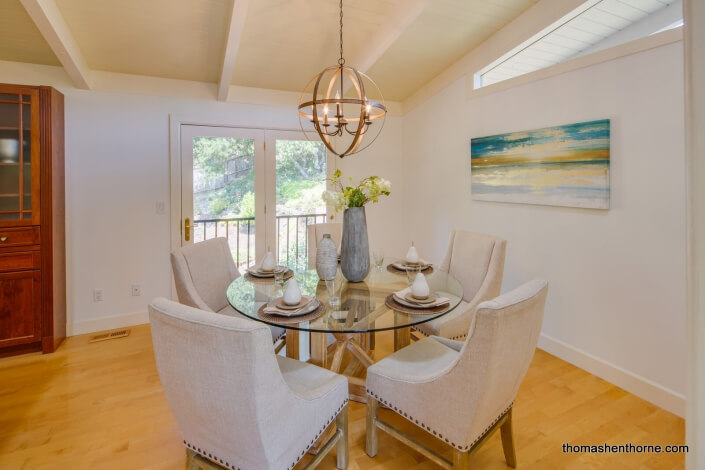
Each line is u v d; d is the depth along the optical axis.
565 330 2.70
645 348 2.23
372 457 1.79
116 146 3.25
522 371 1.54
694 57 0.60
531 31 2.75
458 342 1.94
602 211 2.41
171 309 1.24
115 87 3.22
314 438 1.46
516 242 3.04
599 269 2.45
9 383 2.42
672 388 2.11
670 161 2.06
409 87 4.06
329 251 2.00
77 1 2.38
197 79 3.44
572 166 2.54
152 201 3.40
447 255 2.82
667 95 2.06
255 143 3.77
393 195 4.52
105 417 2.09
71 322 3.18
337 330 1.58
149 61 3.09
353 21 2.83
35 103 2.72
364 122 2.09
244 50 3.09
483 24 2.95
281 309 1.74
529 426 2.00
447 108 3.71
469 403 1.37
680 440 1.90
